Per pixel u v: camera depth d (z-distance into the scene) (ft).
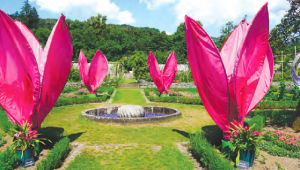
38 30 227.61
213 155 18.97
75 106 58.34
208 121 40.40
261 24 21.42
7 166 18.35
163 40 289.53
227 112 22.52
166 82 71.20
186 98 64.59
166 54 203.21
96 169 19.33
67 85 108.06
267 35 22.26
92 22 327.47
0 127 32.65
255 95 25.45
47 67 21.97
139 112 40.60
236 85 21.30
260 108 55.62
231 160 20.83
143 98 73.46
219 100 22.36
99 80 70.64
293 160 21.77
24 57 20.57
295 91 62.90
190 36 22.40
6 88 21.35
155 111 51.49
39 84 21.47
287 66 125.59
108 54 252.83
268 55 25.58
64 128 34.40
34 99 21.52
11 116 22.25
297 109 33.88
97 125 36.27
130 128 34.27
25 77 21.30
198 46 21.76
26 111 21.91
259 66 23.17
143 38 345.72
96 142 27.22
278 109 54.60
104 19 334.03
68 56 23.71
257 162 21.02
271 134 28.32
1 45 20.24
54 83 23.07
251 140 19.20
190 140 24.64
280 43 39.86
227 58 25.57
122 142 27.27
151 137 29.50
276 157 22.63
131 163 20.72
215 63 21.17
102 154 23.00
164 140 28.14
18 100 21.71
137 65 118.11
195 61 22.98
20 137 19.77
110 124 36.94
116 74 137.08
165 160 21.40
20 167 19.44
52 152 20.40
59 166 19.86
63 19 22.40
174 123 38.37
